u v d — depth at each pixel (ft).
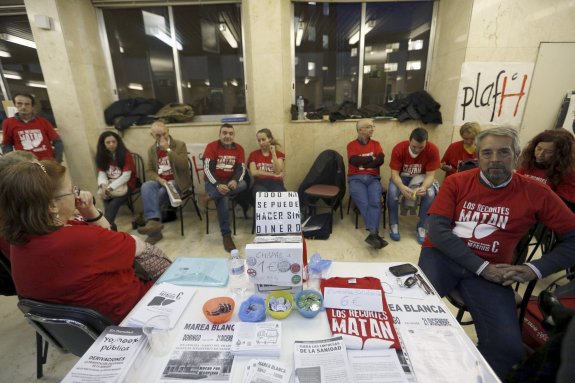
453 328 2.62
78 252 2.97
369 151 9.10
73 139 9.82
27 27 9.69
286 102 10.36
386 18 10.23
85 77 9.76
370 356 2.34
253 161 9.49
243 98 10.87
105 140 8.70
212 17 10.11
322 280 3.28
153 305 2.96
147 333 2.52
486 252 4.09
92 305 3.14
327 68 10.71
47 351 4.72
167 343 2.51
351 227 9.46
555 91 9.29
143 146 10.32
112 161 9.00
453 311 5.69
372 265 3.63
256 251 2.83
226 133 8.60
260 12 8.95
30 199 2.68
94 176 10.23
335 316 2.74
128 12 10.04
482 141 3.93
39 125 8.87
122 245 3.42
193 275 3.47
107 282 3.27
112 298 3.29
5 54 9.94
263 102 9.73
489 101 9.36
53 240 2.85
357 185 8.80
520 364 2.16
